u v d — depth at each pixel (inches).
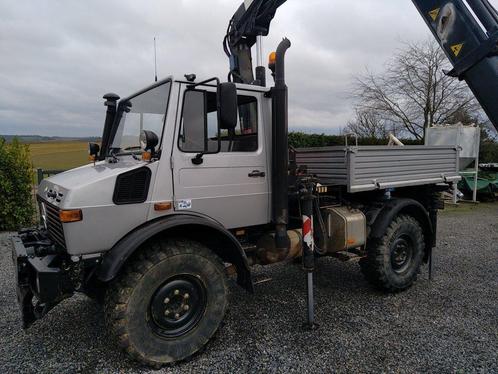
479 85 107.0
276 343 118.2
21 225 290.7
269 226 142.3
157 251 105.7
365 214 157.6
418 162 167.0
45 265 101.3
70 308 145.6
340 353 111.6
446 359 107.4
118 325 99.7
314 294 159.8
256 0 161.6
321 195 150.6
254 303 150.3
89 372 103.7
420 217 172.4
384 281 153.8
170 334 107.7
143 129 125.3
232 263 122.7
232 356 111.0
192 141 117.0
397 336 121.3
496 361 106.1
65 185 105.8
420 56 668.1
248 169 129.0
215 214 122.3
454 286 168.1
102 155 150.9
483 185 453.4
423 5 116.5
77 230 98.8
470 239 264.7
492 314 137.4
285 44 125.3
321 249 152.3
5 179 281.9
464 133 429.4
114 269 96.1
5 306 148.9
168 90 114.2
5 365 107.3
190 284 110.1
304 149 164.9
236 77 168.4
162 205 111.1
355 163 142.4
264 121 132.6
